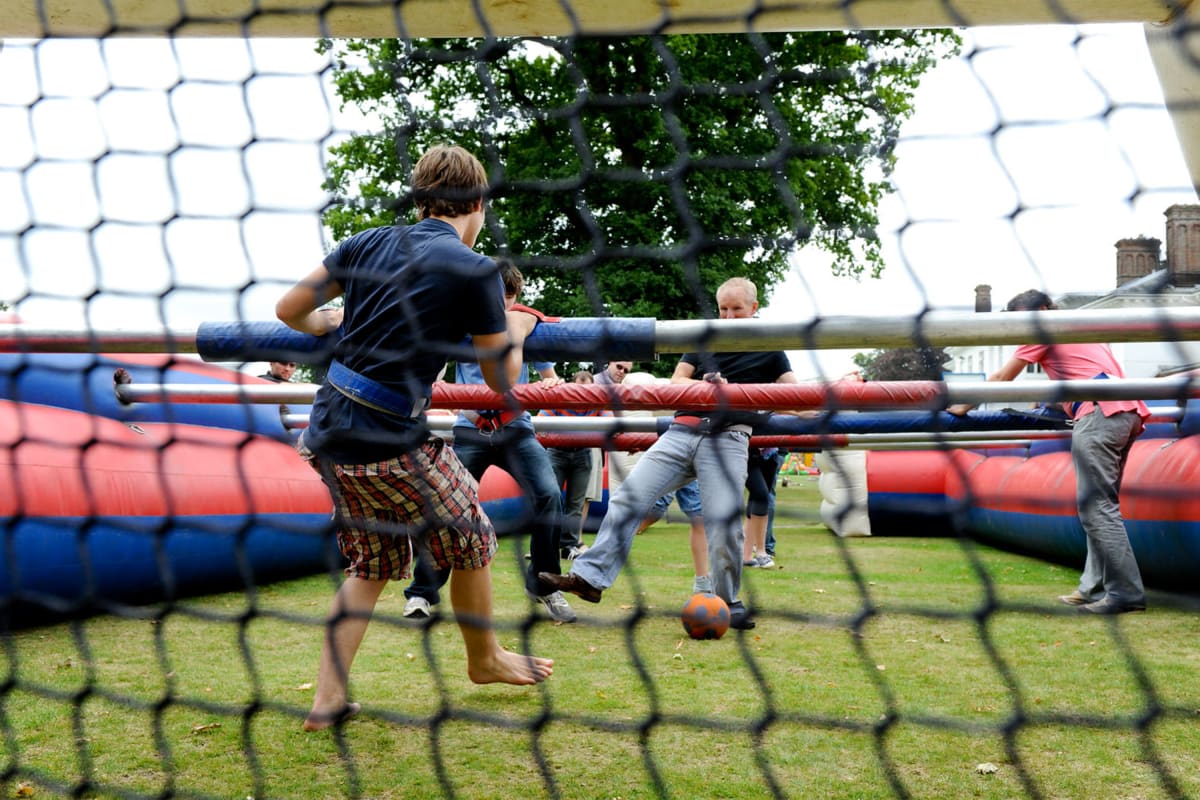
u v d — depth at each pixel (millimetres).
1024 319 2156
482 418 3828
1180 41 1775
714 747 2328
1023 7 1821
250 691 2867
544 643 3574
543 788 2051
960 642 3574
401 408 2199
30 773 1876
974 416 4633
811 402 3234
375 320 2182
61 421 4301
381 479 2248
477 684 2732
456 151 2299
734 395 3322
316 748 2326
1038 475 6371
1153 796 1999
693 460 3686
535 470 3826
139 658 3328
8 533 2162
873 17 1867
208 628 3934
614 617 4195
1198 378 2291
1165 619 4066
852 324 2137
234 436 5598
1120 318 2150
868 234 1627
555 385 3609
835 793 2021
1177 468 4477
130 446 2178
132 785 2059
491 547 2523
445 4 1941
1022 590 4965
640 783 2082
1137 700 2740
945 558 6676
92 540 3982
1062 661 3244
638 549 7219
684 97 1655
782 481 16672
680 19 1786
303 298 2289
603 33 1820
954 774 2135
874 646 3508
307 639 3689
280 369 5066
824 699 2752
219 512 4777
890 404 3139
